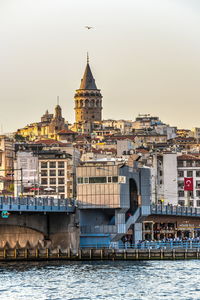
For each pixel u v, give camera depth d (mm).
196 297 167250
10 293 172875
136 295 170000
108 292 173250
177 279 190875
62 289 177125
